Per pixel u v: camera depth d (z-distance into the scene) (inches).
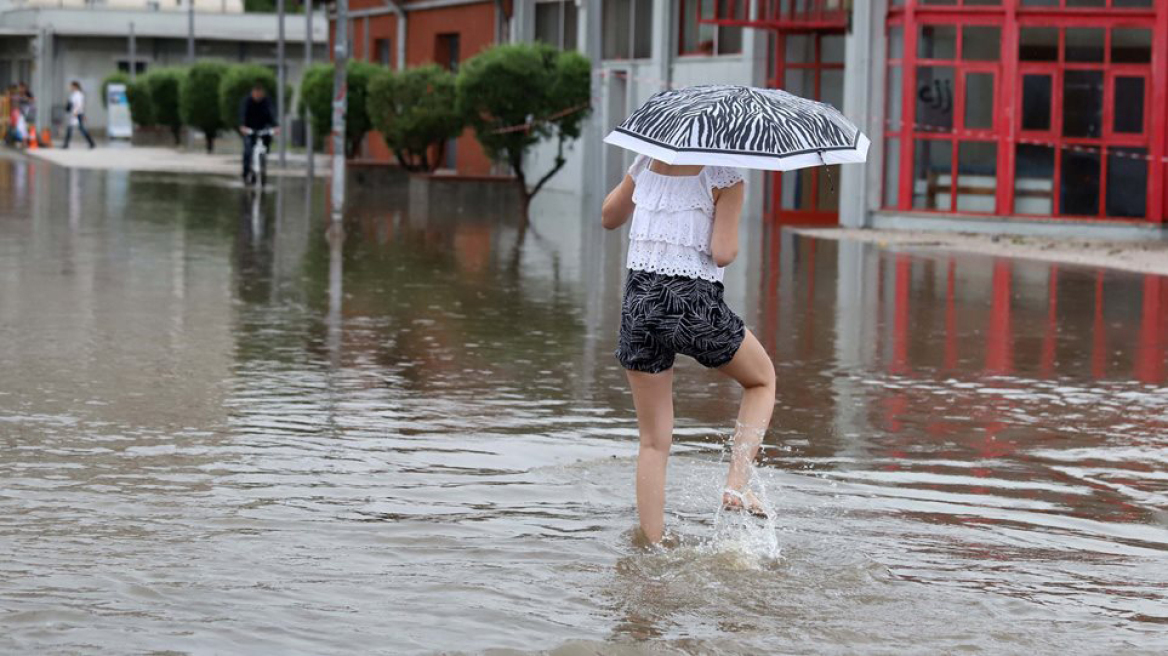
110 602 548.4
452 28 4148.6
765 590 581.0
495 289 1616.6
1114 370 1151.0
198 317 1333.7
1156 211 2513.5
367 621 535.5
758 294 1628.9
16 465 759.7
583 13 3521.2
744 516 684.7
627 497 725.3
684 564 613.0
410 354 1160.2
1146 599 581.6
